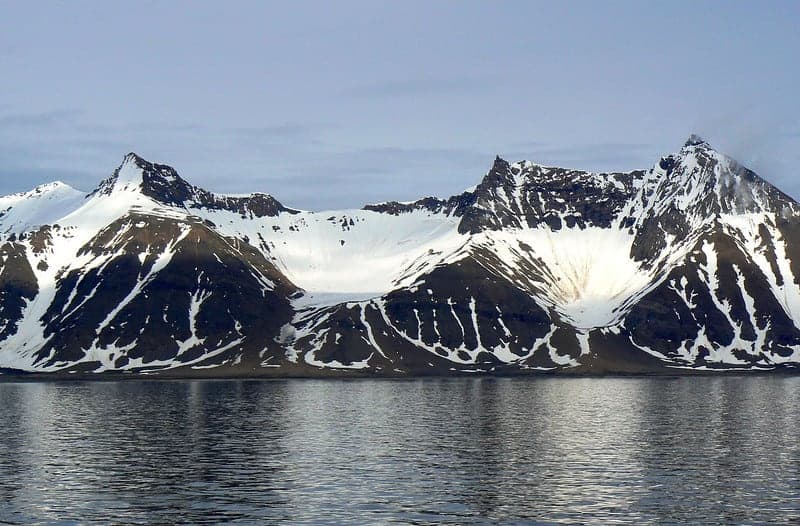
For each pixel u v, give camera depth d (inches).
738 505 5157.5
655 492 5492.1
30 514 5009.8
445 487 5654.5
